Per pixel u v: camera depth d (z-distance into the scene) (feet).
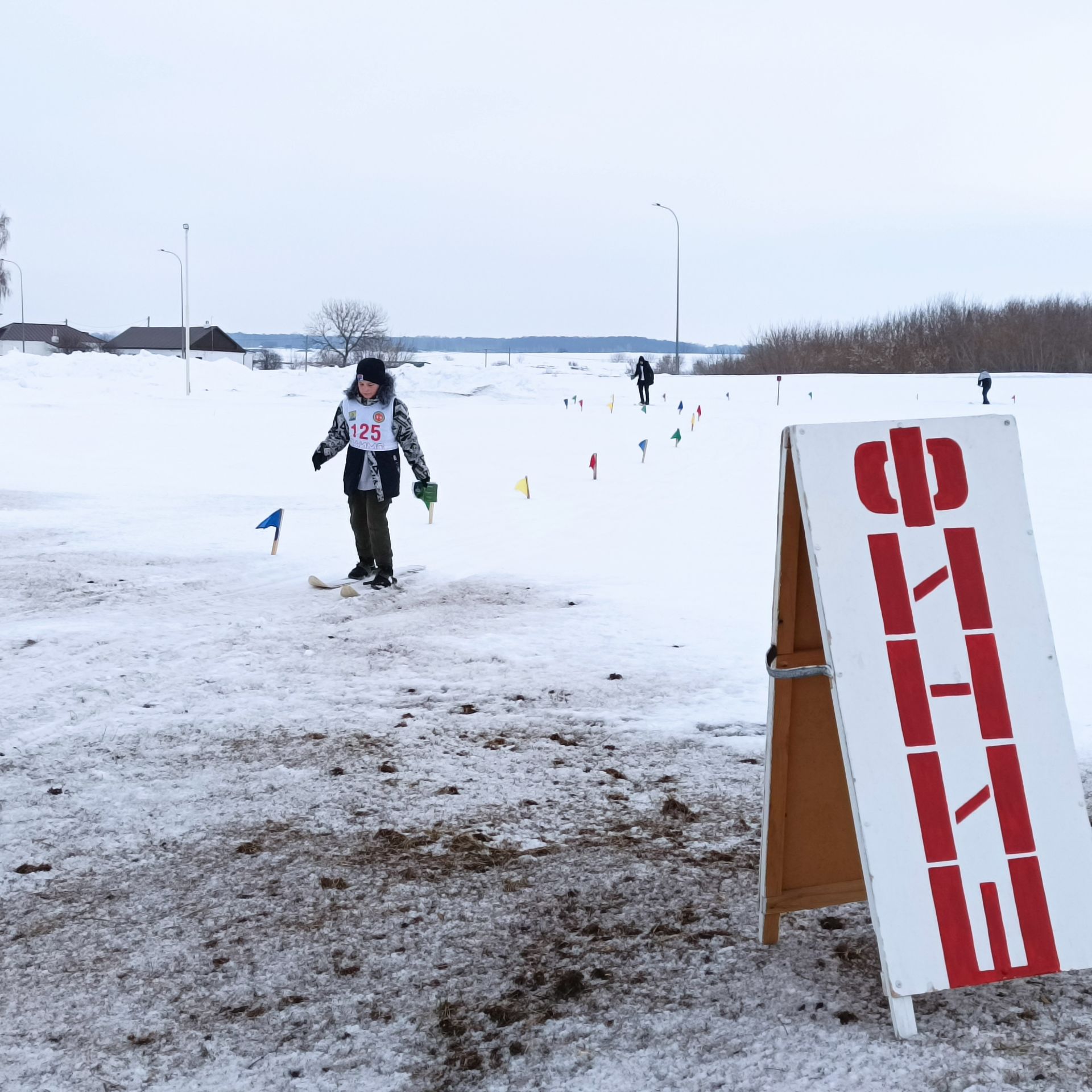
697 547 36.58
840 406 125.49
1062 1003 9.46
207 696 20.07
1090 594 27.09
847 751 9.29
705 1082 8.59
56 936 11.54
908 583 9.57
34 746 17.47
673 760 16.43
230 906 12.11
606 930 11.28
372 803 14.98
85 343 350.02
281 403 140.87
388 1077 8.96
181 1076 9.09
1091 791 14.70
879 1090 8.33
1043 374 185.57
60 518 43.70
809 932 11.05
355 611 26.78
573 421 110.73
